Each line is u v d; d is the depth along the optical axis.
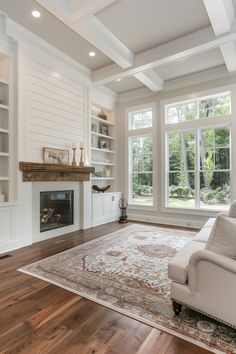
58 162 4.42
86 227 5.07
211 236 1.79
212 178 5.13
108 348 1.55
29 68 3.87
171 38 3.81
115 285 2.40
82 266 2.89
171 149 5.67
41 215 4.25
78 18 3.05
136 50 4.16
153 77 5.05
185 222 5.28
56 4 2.81
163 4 3.09
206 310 1.70
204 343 1.59
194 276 1.74
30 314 1.92
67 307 2.02
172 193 5.63
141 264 2.95
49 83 4.25
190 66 4.77
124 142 6.34
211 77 4.95
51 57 4.22
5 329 1.73
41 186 4.12
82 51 4.25
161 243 3.85
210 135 5.16
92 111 5.92
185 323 1.80
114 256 3.24
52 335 1.67
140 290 2.30
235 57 4.02
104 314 1.92
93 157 6.11
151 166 5.96
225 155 4.97
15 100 3.69
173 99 5.51
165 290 2.30
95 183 6.16
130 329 1.74
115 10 3.19
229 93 4.88
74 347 1.56
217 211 4.89
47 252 3.44
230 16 3.13
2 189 3.74
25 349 1.54
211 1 2.71
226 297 1.59
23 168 3.69
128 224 5.52
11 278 2.58
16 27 3.49
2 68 3.73
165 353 1.50
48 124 4.23
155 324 1.79
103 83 5.12
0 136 3.74
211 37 3.49
